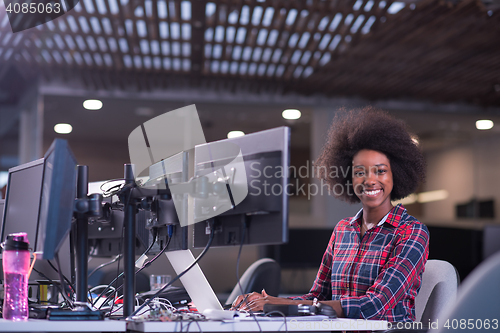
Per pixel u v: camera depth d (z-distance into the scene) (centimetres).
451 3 489
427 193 788
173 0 486
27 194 179
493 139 822
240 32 581
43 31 536
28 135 742
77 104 704
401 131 218
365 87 730
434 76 689
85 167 165
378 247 196
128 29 561
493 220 793
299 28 548
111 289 231
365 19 516
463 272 736
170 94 727
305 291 689
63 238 139
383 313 172
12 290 147
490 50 602
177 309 191
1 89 767
